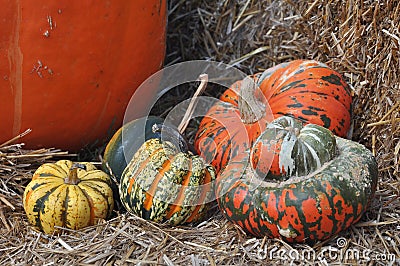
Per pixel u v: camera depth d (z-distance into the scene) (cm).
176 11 158
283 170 120
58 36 130
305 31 146
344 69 140
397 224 124
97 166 139
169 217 125
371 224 122
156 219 125
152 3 138
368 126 136
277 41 150
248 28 153
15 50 129
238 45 155
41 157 135
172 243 122
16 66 130
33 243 124
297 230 118
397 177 132
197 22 157
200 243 122
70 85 133
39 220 125
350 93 138
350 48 138
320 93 132
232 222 123
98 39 133
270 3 150
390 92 134
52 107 134
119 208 131
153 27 139
